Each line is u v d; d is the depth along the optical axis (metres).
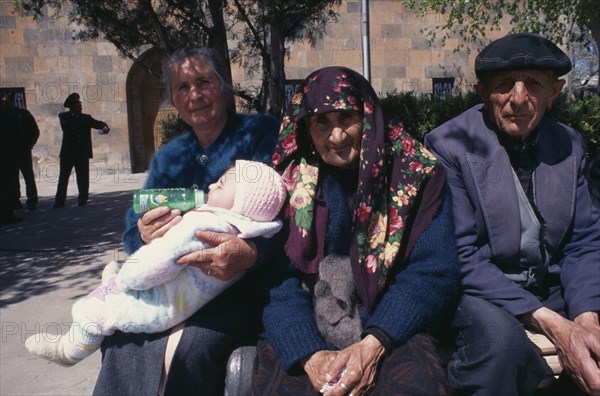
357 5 14.84
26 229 8.08
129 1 6.21
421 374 1.88
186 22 6.06
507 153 2.37
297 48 14.84
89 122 10.06
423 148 2.26
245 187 2.07
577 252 2.31
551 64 2.15
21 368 3.64
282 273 2.22
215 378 2.16
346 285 2.12
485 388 1.98
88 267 5.95
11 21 14.73
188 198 2.12
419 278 2.08
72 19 6.67
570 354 1.97
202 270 2.05
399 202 2.14
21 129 8.84
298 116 2.20
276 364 2.00
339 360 1.91
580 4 7.27
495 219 2.28
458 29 14.66
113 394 2.15
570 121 5.27
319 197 2.21
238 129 2.63
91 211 9.52
